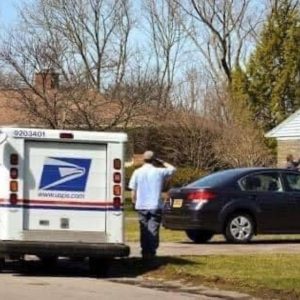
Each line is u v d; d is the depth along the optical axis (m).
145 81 46.12
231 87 52.00
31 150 13.96
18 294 11.83
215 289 12.61
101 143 14.18
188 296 11.95
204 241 19.83
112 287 12.84
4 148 13.86
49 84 31.11
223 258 15.80
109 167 14.20
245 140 40.31
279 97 52.03
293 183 19.84
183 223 19.09
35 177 13.95
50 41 39.78
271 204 19.44
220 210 19.02
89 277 14.22
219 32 57.12
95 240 14.06
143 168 15.29
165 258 15.81
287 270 14.18
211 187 19.11
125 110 31.94
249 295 12.04
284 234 20.30
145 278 14.01
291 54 52.50
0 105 36.88
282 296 11.90
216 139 40.91
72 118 30.27
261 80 52.19
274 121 51.84
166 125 40.56
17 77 35.41
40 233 13.89
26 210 13.88
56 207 13.98
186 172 37.31
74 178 14.08
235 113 44.94
